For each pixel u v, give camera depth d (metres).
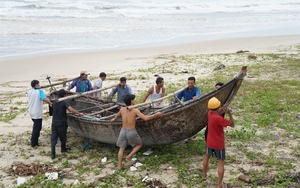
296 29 39.03
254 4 62.94
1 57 23.88
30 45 27.64
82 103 11.95
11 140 10.82
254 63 22.12
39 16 40.53
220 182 7.43
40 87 11.04
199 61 23.19
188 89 9.71
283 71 19.73
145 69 21.28
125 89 11.37
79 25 37.38
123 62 23.58
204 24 41.91
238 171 8.36
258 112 12.84
